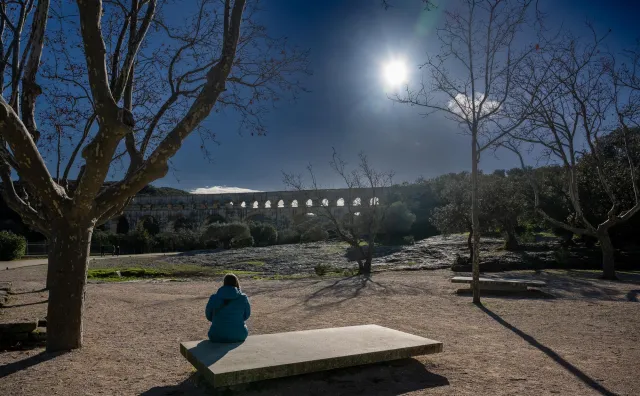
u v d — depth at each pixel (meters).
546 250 28.72
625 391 4.83
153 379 5.47
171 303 12.45
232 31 7.25
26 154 6.27
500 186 28.69
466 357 6.29
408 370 5.62
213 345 5.57
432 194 52.06
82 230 7.04
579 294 13.66
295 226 61.91
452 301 12.33
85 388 5.15
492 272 23.05
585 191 26.64
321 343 5.69
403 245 40.34
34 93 7.86
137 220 75.94
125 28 8.72
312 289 16.06
